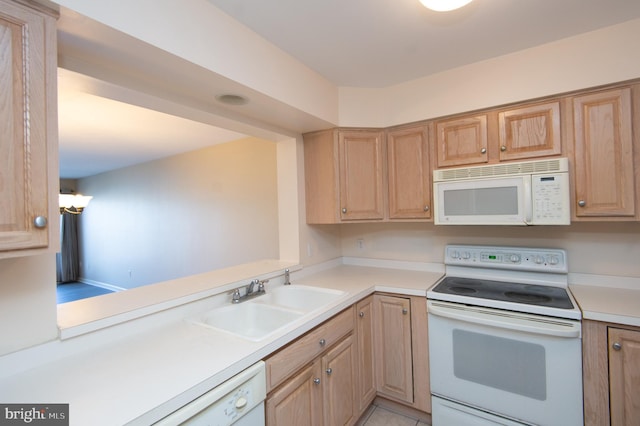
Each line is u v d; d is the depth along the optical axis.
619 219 1.58
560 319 1.50
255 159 3.68
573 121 1.68
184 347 1.17
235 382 1.04
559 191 1.66
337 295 1.89
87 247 6.85
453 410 1.79
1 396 0.87
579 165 1.67
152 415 0.81
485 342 1.68
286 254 2.41
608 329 1.41
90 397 0.86
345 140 2.29
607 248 1.86
